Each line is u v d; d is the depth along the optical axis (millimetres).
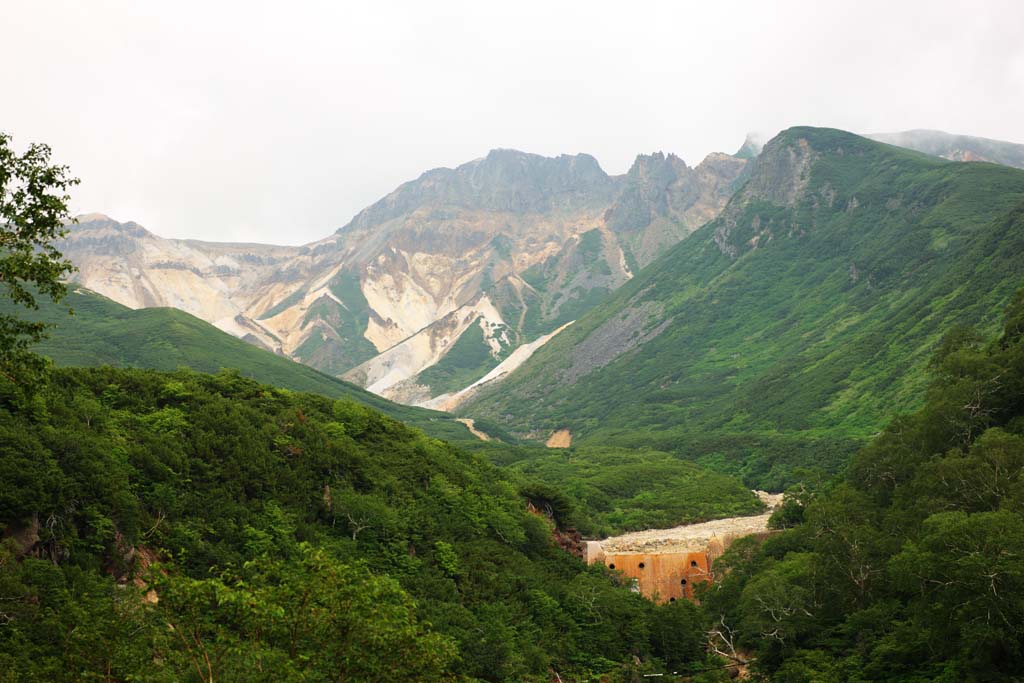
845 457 163875
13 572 45312
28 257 37406
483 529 85312
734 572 92375
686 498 148125
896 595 69062
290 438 77625
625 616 80188
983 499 67125
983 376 84312
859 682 61062
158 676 34188
